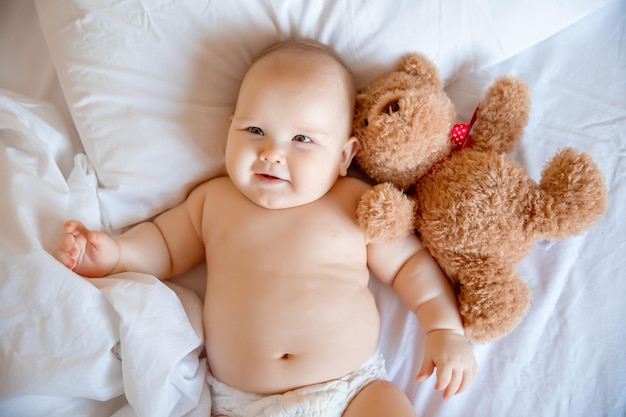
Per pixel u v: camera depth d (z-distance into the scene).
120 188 0.97
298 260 0.92
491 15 0.98
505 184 0.89
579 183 0.87
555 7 1.01
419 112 0.87
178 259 1.01
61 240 0.83
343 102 0.91
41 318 0.80
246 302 0.91
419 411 0.98
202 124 0.99
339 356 0.90
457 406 0.97
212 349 0.93
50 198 0.88
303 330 0.90
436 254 0.95
